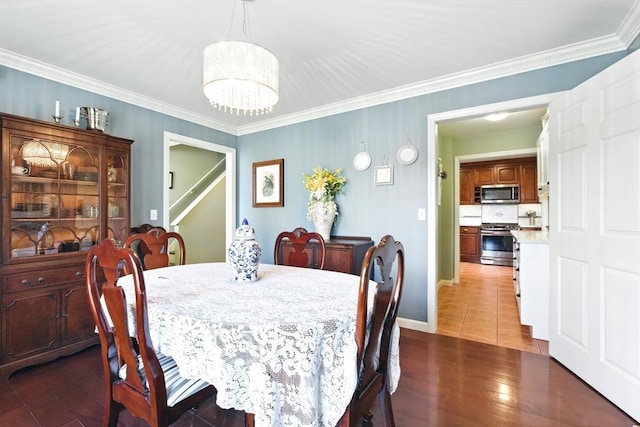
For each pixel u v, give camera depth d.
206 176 5.66
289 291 1.42
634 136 1.59
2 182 1.97
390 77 2.65
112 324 1.16
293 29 1.95
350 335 1.09
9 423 1.55
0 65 2.20
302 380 0.97
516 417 1.59
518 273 3.05
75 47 2.16
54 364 2.18
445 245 4.59
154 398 1.04
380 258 1.07
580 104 1.96
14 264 2.01
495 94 2.50
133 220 3.03
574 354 2.01
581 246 1.95
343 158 3.32
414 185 2.89
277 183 3.84
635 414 1.55
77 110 2.45
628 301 1.61
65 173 2.31
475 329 2.85
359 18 1.84
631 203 1.60
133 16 1.81
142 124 3.12
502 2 1.70
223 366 1.00
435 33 2.00
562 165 2.14
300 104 3.32
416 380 1.96
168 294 1.37
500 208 6.23
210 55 1.62
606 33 1.99
